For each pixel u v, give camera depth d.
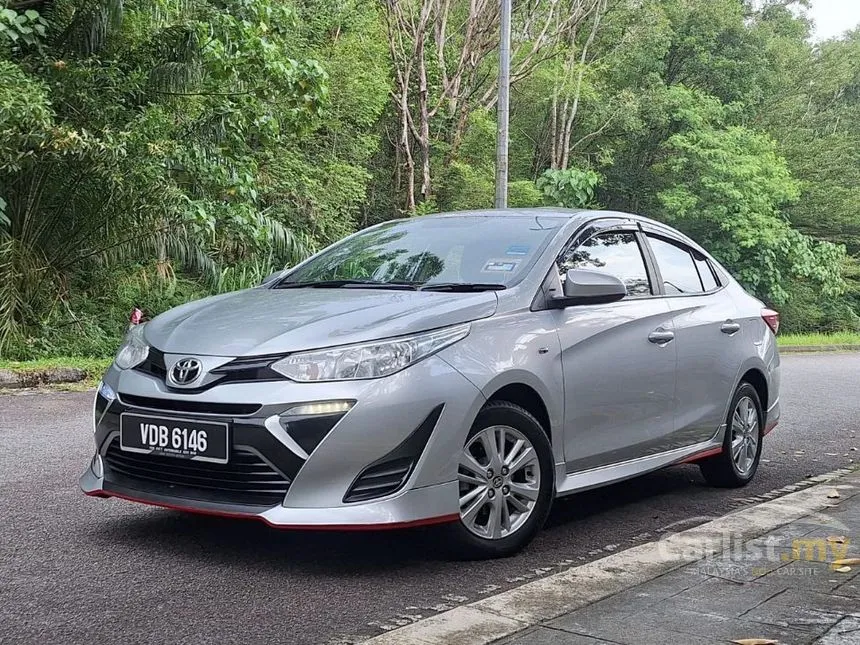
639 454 5.17
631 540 4.80
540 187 26.16
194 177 13.30
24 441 6.88
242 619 3.47
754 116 35.19
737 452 6.14
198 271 14.91
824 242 32.53
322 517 3.74
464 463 4.07
